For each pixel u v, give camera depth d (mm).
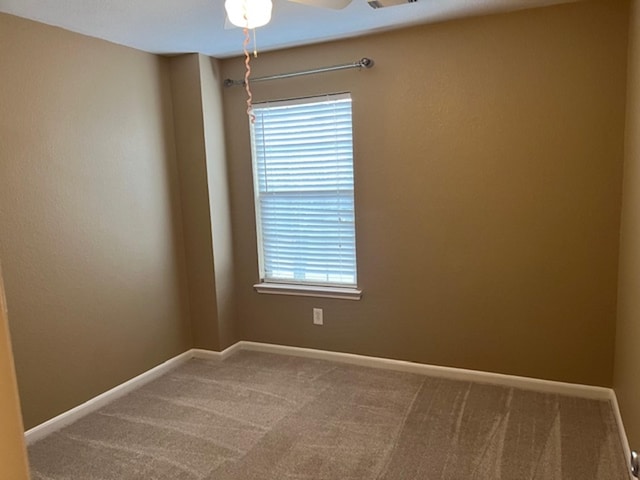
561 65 2727
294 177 3557
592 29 2643
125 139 3166
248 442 2576
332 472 2305
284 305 3711
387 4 2484
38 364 2695
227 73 3588
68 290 2842
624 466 2281
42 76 2658
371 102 3195
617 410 2650
